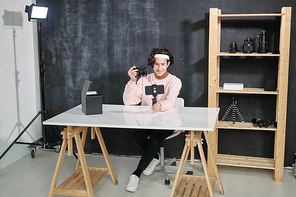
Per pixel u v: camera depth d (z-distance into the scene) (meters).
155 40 3.61
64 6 3.78
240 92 3.18
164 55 3.06
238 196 2.85
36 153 3.97
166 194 2.90
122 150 3.90
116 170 3.45
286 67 2.99
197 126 2.30
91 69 3.83
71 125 2.45
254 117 3.52
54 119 2.59
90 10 3.72
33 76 4.03
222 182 3.14
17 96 3.72
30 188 3.02
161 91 2.86
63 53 3.87
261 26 3.34
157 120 2.50
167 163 3.43
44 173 3.37
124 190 2.98
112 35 3.71
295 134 3.41
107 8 3.67
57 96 3.98
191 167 3.43
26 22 3.85
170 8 3.51
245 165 3.25
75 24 3.78
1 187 3.04
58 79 3.94
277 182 3.14
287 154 3.47
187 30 3.51
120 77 3.77
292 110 3.38
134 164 3.62
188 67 3.57
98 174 3.07
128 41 3.68
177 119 2.53
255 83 3.45
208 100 3.23
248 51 3.16
